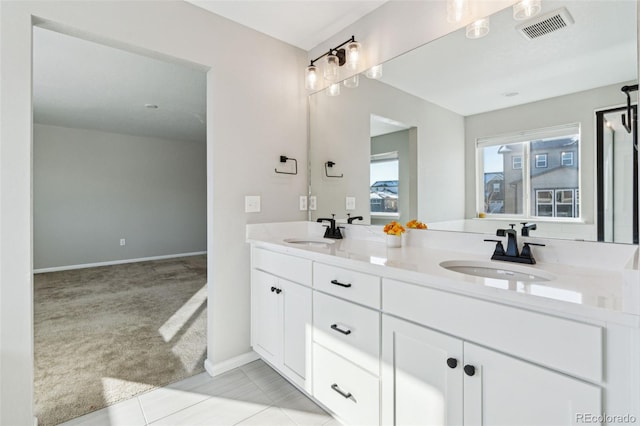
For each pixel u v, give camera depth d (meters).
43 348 2.33
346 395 1.42
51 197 5.11
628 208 1.14
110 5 1.58
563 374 0.82
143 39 1.68
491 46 1.49
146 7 1.69
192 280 4.45
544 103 1.35
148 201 6.10
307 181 2.50
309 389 1.65
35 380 1.91
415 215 1.82
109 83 3.31
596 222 1.21
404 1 1.80
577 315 0.80
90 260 5.46
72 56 2.71
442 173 1.68
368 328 1.32
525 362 0.89
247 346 2.14
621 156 1.16
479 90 1.54
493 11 1.46
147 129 5.43
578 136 1.26
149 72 3.05
